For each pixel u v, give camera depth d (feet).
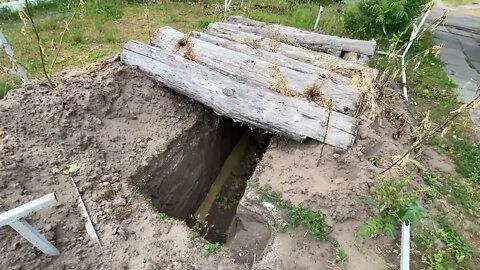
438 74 22.16
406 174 11.96
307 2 35.47
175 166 13.61
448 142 16.03
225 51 14.61
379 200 10.78
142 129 13.33
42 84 12.95
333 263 9.77
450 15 35.65
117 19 26.17
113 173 11.36
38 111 11.94
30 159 10.53
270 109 12.37
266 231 10.90
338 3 36.14
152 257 9.22
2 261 8.38
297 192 11.21
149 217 10.18
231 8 30.68
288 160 12.31
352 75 14.65
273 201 11.10
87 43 22.29
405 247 9.62
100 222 9.64
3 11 25.46
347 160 11.56
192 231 10.05
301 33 19.08
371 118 12.96
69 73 14.14
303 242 10.13
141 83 14.24
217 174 17.48
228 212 16.08
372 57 20.34
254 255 10.23
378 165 11.96
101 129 12.62
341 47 18.54
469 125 17.49
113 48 21.83
